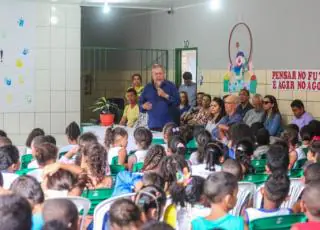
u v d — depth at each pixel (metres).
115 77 14.90
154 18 13.60
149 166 4.68
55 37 11.27
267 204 3.62
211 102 9.82
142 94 8.26
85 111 14.83
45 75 11.27
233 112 8.84
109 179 4.57
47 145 4.73
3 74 11.02
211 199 3.25
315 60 8.92
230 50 11.01
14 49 11.05
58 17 11.25
